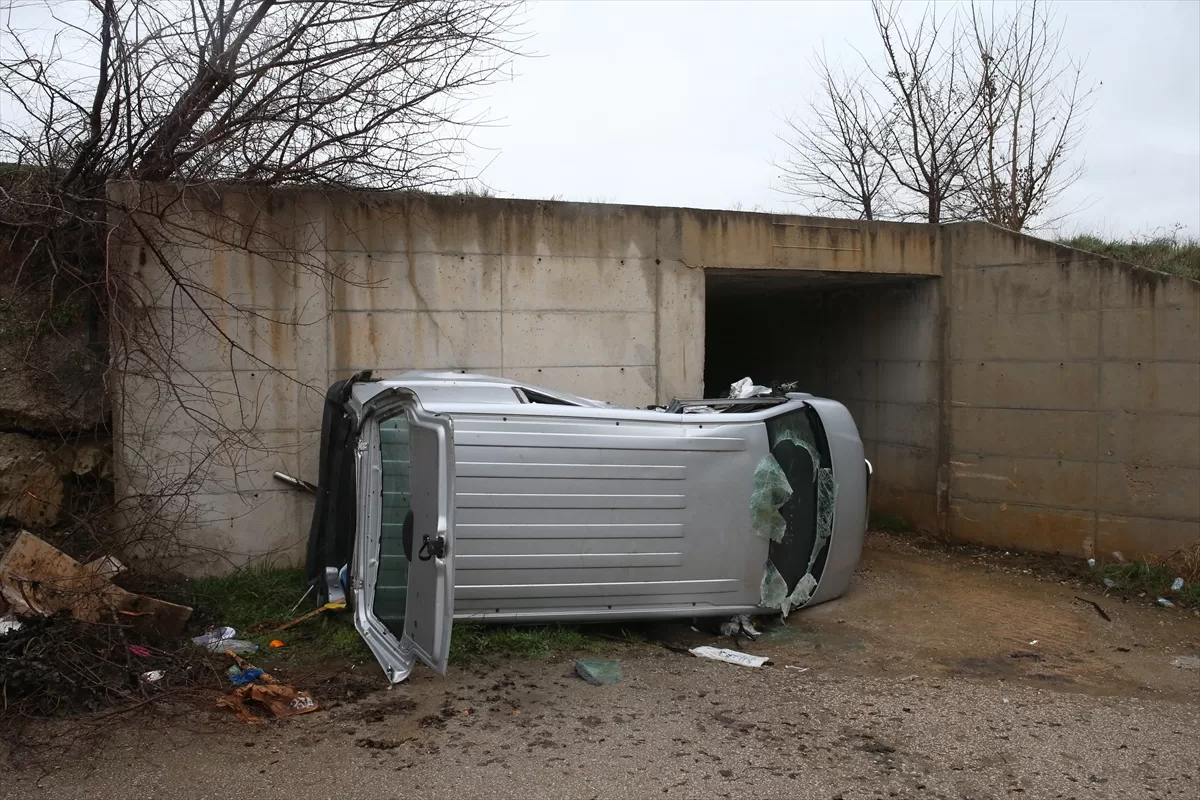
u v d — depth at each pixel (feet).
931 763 12.64
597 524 17.33
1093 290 25.40
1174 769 12.64
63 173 20.48
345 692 14.92
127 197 20.29
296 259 21.77
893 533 30.76
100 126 20.22
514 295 23.95
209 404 21.34
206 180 21.08
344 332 22.50
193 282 20.71
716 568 18.34
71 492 20.72
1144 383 24.53
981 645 19.03
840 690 15.81
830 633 19.60
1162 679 17.08
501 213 23.76
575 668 16.34
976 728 14.07
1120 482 25.08
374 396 17.08
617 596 17.61
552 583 17.16
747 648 18.38
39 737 12.71
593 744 12.98
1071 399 25.99
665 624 19.58
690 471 18.08
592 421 17.46
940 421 29.25
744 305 39.68
